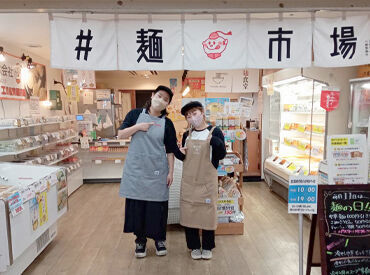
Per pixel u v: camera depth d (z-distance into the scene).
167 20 2.39
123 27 2.37
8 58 3.72
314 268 2.60
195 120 2.65
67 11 2.30
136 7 2.44
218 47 2.42
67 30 2.32
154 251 2.95
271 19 2.40
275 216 3.86
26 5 2.41
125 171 2.73
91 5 2.44
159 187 2.69
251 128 6.05
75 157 5.39
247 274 2.51
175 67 2.42
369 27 2.39
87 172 5.84
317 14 2.78
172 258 2.80
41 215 2.68
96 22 2.35
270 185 5.04
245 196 4.77
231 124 3.53
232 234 3.31
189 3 2.45
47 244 2.96
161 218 2.78
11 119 3.43
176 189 3.44
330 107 3.38
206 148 2.64
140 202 2.71
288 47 2.42
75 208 4.27
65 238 3.25
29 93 4.32
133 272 2.56
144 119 2.70
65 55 2.34
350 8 2.36
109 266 2.66
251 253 2.88
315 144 4.23
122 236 3.31
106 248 3.02
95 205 4.40
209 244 2.77
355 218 1.95
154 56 2.40
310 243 2.13
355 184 1.96
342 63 2.43
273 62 2.43
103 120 6.07
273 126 5.52
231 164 3.42
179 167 3.48
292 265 2.65
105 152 5.77
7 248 2.14
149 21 2.37
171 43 2.41
